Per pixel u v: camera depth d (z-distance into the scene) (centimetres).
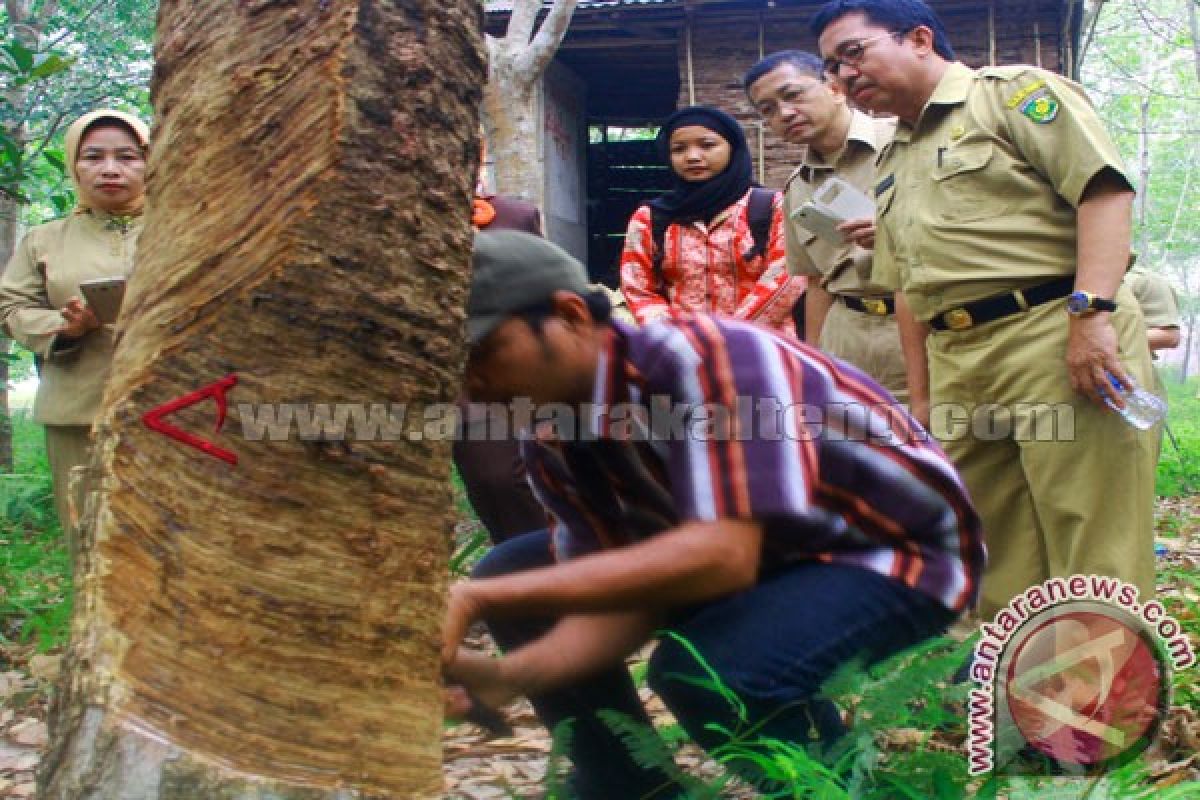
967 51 1052
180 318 154
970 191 317
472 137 165
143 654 147
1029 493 334
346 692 152
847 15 332
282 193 152
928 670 194
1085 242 301
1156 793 204
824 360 211
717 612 209
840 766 196
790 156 1064
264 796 145
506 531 373
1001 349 314
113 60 1394
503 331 199
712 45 1078
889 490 210
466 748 301
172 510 150
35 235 439
